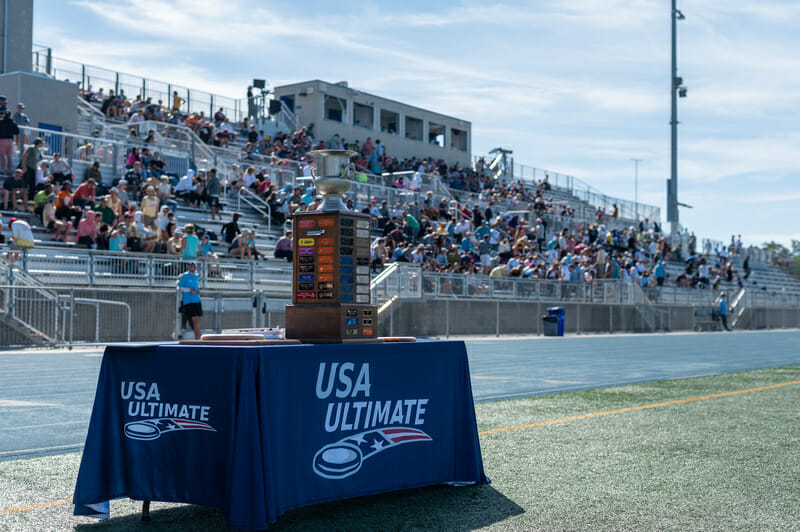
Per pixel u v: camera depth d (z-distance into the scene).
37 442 6.56
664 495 4.86
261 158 29.95
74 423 7.48
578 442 6.64
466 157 53.91
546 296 27.89
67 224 18.39
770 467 5.66
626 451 6.25
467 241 28.27
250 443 3.97
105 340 17.12
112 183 22.70
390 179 33.19
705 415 8.24
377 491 4.61
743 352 19.59
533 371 13.41
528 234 33.62
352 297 4.60
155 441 4.35
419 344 4.90
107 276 17.38
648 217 52.94
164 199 21.59
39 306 16.25
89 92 31.16
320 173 4.70
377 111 47.44
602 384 11.41
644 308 32.69
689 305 35.56
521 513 4.46
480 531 4.10
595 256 34.25
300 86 44.19
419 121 50.59
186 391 4.25
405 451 4.79
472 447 5.12
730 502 4.69
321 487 4.31
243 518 3.93
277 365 4.11
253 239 21.11
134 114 28.78
